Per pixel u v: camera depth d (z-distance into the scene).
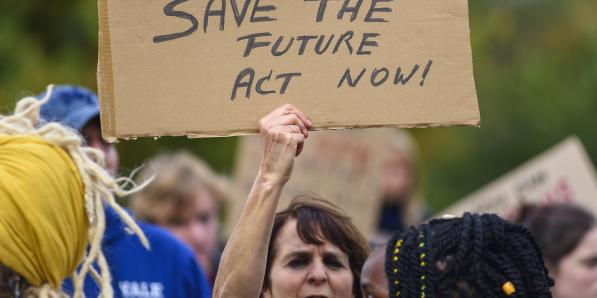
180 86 6.06
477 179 28.17
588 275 9.65
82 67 20.55
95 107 8.53
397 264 5.50
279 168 5.86
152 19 6.07
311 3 6.14
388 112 6.09
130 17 6.07
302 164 12.98
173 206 11.59
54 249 5.72
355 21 6.14
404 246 5.51
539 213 9.93
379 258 5.98
